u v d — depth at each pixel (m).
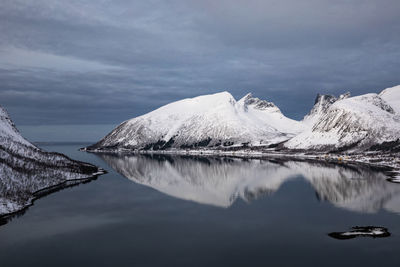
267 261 50.53
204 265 49.47
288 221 72.56
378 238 59.69
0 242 60.41
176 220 74.56
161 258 52.41
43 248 57.16
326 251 53.97
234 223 71.56
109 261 51.44
